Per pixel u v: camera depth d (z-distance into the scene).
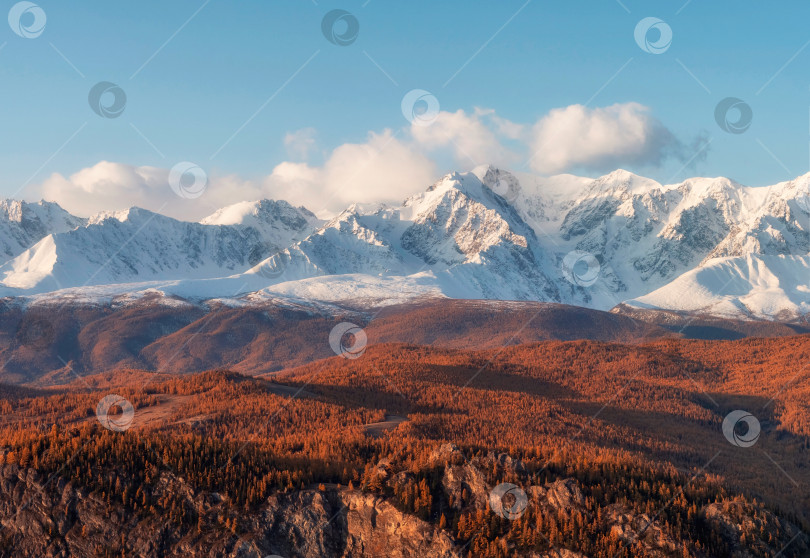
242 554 129.12
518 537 129.75
